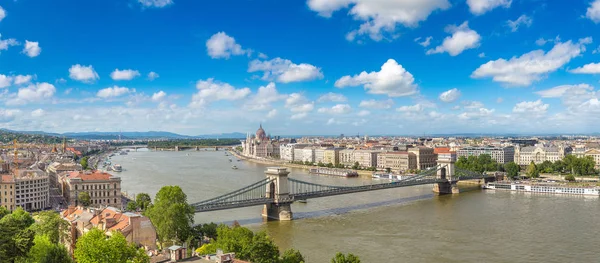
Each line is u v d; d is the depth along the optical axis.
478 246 189.50
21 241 127.88
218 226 193.00
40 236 136.50
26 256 126.69
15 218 163.00
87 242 120.25
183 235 177.25
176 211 175.25
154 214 177.88
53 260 124.75
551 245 190.62
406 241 198.38
